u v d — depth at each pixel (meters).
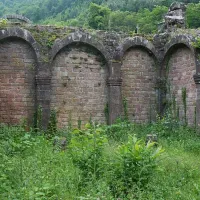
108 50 17.52
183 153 12.55
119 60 17.61
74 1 60.50
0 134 14.56
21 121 16.19
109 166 8.30
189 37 16.50
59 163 9.88
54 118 16.47
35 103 16.39
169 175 9.27
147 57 18.55
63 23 46.06
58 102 16.84
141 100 18.38
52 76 16.77
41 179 7.79
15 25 16.03
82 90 17.30
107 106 17.67
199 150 13.32
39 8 63.56
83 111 17.30
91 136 8.49
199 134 15.77
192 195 7.88
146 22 37.81
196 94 16.31
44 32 16.50
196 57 16.12
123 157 8.12
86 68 17.38
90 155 8.24
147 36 18.38
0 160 9.44
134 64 18.31
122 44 17.72
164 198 7.68
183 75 17.44
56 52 16.53
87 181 8.00
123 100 17.98
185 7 19.03
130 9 48.88
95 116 17.48
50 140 15.03
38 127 16.05
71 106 17.09
